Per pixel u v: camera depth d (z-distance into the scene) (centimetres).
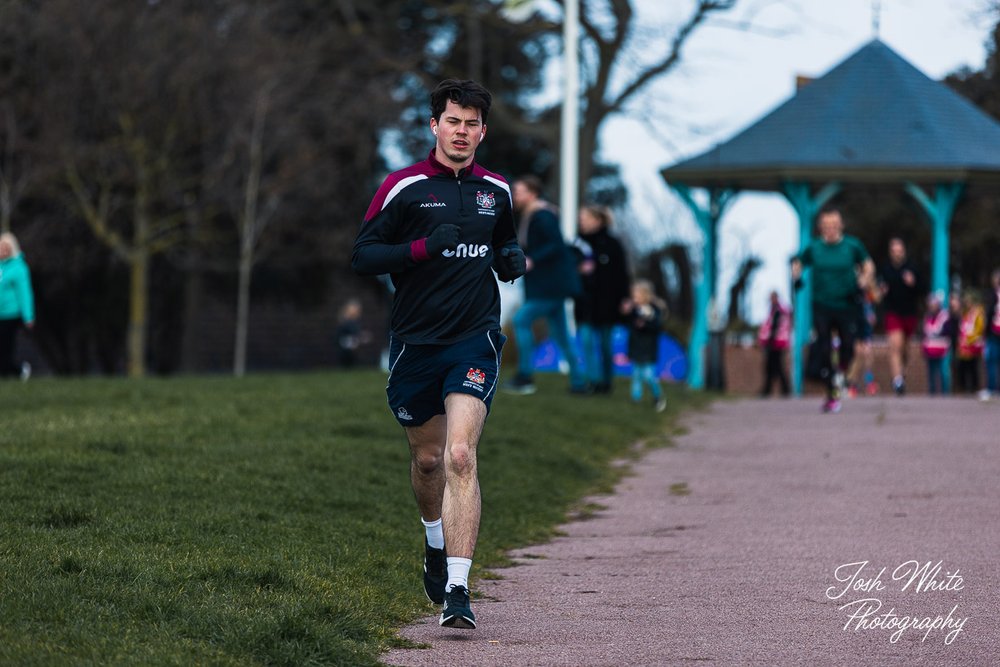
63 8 7700
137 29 7938
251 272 10169
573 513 2409
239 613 1417
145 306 8931
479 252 1512
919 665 1345
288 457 2470
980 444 3108
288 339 12594
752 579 1784
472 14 9000
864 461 2898
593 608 1631
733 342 6306
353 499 2177
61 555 1586
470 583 1789
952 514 2239
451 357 1495
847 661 1363
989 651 1395
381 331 12619
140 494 2039
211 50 8194
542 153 11150
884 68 6197
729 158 5888
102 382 4197
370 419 3091
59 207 8475
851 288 3916
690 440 3438
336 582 1631
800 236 5816
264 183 8794
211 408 3272
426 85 9881
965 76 7406
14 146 7781
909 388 5928
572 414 3569
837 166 5734
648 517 2341
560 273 4028
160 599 1445
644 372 4134
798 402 4569
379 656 1388
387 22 9938
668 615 1585
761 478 2736
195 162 8688
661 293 11938
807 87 6184
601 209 4250
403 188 1505
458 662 1372
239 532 1856
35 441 2503
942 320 5416
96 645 1286
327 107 9069
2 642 1266
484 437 2994
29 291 4750
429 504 1580
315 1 9631
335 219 9938
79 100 7938
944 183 5853
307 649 1338
